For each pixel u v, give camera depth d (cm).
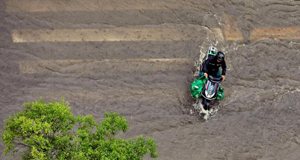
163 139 1364
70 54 1467
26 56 1465
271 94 1422
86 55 1466
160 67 1452
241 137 1368
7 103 1405
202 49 1472
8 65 1453
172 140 1363
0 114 1390
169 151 1349
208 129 1376
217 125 1380
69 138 945
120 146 923
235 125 1380
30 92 1422
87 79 1440
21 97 1414
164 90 1422
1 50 1472
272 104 1409
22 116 921
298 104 1411
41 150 895
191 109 1399
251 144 1361
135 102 1409
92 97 1416
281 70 1452
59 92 1423
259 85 1433
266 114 1398
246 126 1380
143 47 1476
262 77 1442
